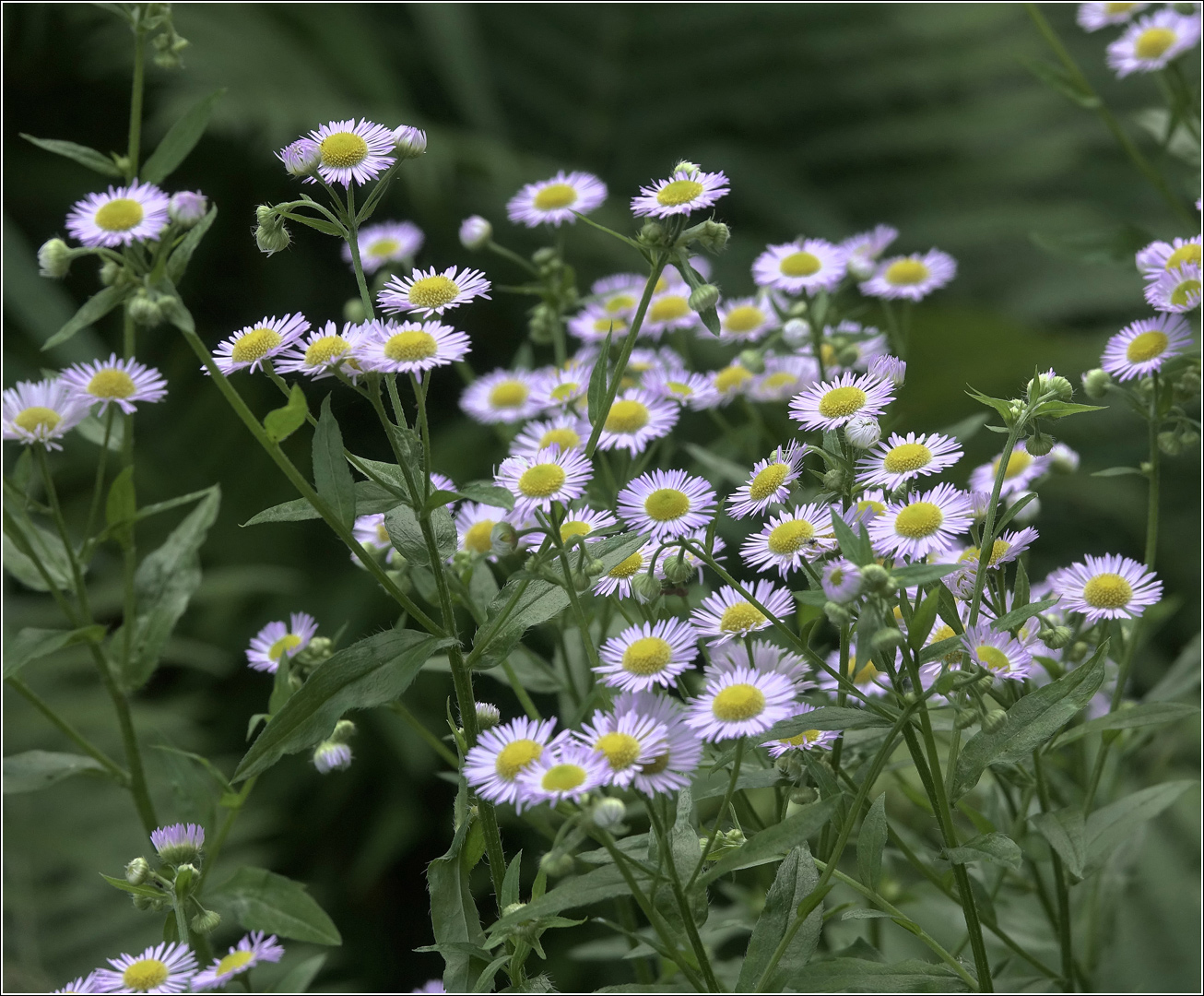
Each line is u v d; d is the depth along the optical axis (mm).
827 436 805
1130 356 847
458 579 849
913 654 782
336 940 848
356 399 820
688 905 777
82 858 1120
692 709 784
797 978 783
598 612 866
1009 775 836
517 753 771
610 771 764
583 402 885
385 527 803
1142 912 917
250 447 1489
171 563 885
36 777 869
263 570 1413
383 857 1309
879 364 805
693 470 939
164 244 797
